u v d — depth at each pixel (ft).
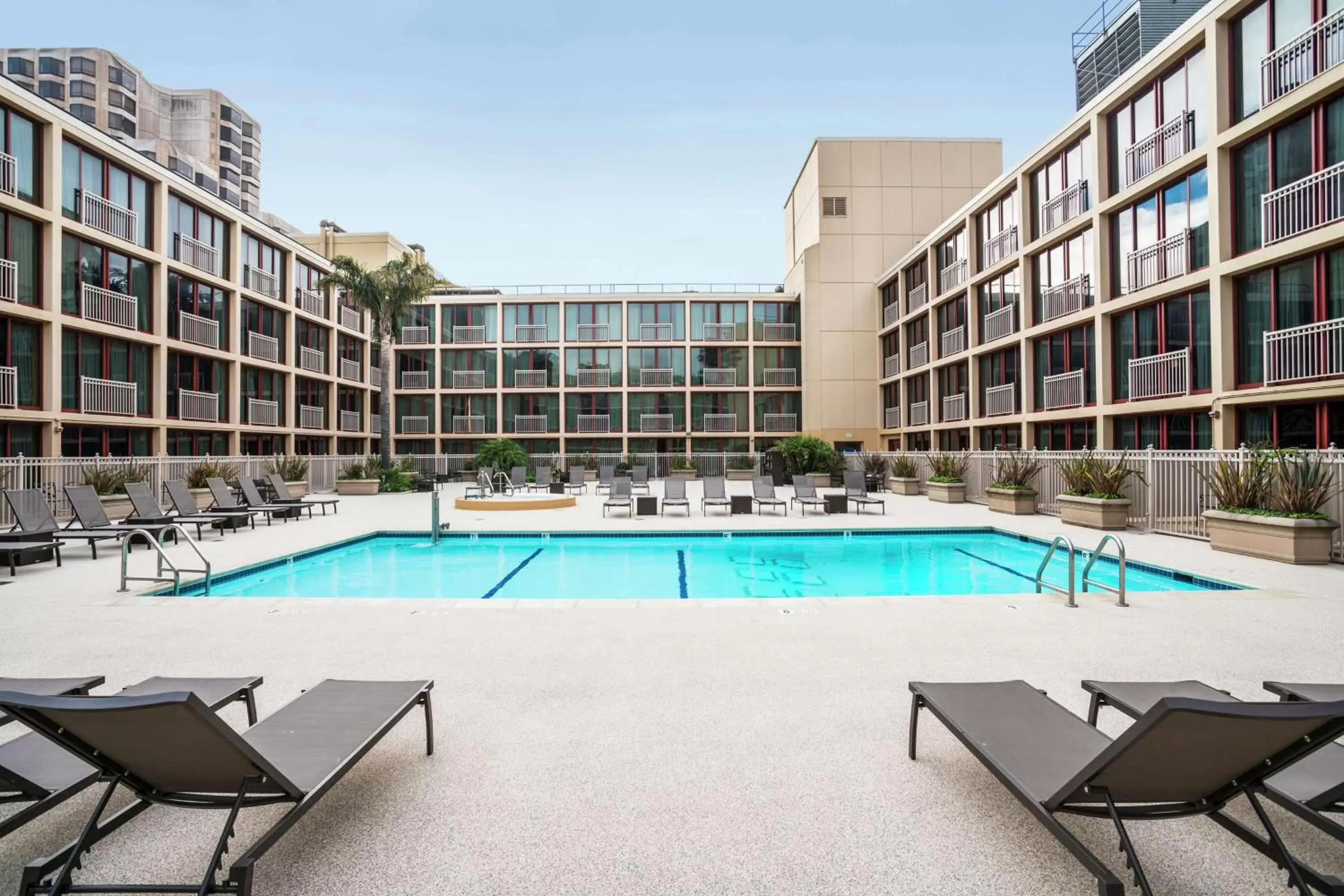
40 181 52.60
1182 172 45.42
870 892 7.00
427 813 8.55
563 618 18.97
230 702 9.73
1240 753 6.23
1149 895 6.14
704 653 15.66
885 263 102.37
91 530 31.63
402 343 118.62
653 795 9.02
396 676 14.06
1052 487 49.78
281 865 7.42
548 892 7.00
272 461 73.00
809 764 9.95
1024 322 64.75
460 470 110.42
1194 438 45.93
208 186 201.36
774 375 117.80
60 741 6.40
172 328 67.31
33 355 52.29
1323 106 36.47
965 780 9.44
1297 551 28.37
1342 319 35.01
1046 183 63.05
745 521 47.03
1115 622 18.45
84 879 7.12
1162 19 62.64
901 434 95.30
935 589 29.09
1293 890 6.99
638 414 119.44
